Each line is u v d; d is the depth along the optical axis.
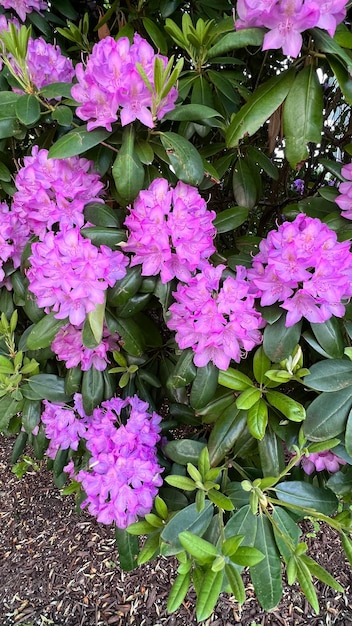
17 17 0.81
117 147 0.60
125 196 0.53
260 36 0.47
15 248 0.66
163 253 0.52
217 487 0.53
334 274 0.49
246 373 0.66
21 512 1.28
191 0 0.82
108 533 1.21
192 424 0.77
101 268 0.52
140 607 1.05
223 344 0.54
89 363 0.68
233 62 0.67
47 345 0.60
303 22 0.45
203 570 0.47
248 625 1.00
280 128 0.74
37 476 1.38
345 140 0.87
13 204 0.64
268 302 0.52
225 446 0.60
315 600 0.44
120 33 0.76
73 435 0.75
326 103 0.93
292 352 0.54
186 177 0.53
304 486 0.58
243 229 1.02
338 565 1.10
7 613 1.06
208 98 0.65
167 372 0.75
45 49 0.65
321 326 0.54
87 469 0.73
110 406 0.69
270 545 0.52
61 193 0.57
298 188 1.03
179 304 0.54
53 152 0.51
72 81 0.66
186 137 0.66
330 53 0.48
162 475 0.75
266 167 0.76
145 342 0.72
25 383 0.73
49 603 1.07
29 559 1.16
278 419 0.61
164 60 0.52
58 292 0.53
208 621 1.01
